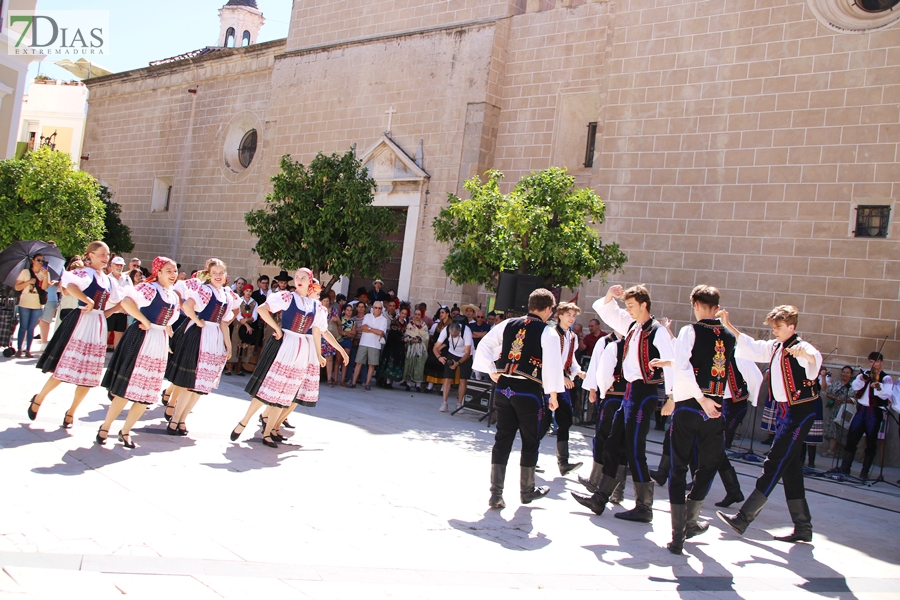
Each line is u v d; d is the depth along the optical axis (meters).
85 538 4.55
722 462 8.02
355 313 16.19
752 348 6.95
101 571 4.05
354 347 15.72
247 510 5.61
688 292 14.53
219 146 25.64
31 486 5.50
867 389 11.12
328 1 22.31
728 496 8.01
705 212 14.50
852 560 6.39
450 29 19.14
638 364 6.82
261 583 4.16
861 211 13.07
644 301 6.84
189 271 25.80
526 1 18.97
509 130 18.31
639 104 15.40
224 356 8.52
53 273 13.52
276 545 4.88
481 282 13.96
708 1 14.75
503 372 6.81
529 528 6.17
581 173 17.30
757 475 10.35
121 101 29.28
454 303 18.28
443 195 18.78
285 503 5.93
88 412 8.77
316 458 7.84
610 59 15.84
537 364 6.75
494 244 13.18
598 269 13.55
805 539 6.80
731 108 14.38
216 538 4.86
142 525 4.93
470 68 18.66
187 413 8.24
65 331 7.56
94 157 29.86
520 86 18.25
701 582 5.26
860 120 13.11
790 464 6.78
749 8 14.30
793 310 6.80
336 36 21.98
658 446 11.73
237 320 15.07
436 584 4.52
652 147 15.17
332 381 15.42
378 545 5.16
